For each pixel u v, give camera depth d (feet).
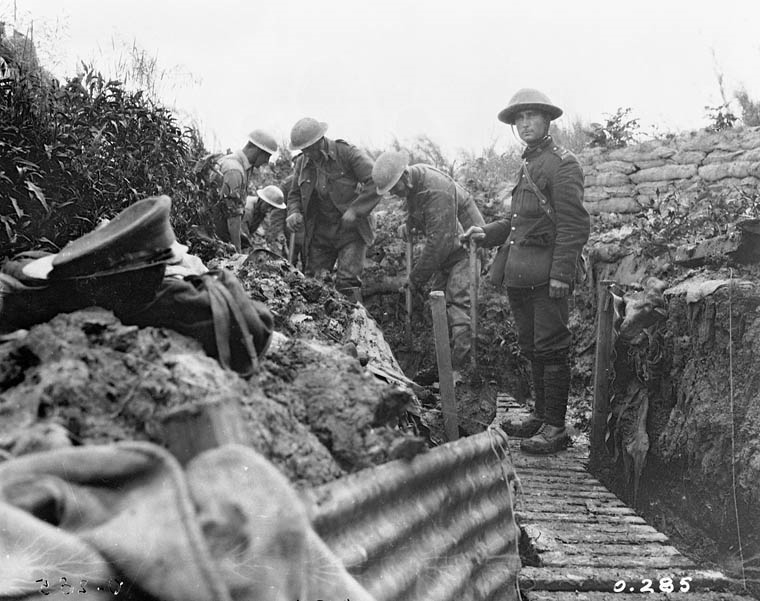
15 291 7.50
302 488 7.29
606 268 29.50
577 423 25.88
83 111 17.29
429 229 23.77
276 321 14.44
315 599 6.61
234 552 6.30
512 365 29.71
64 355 7.03
